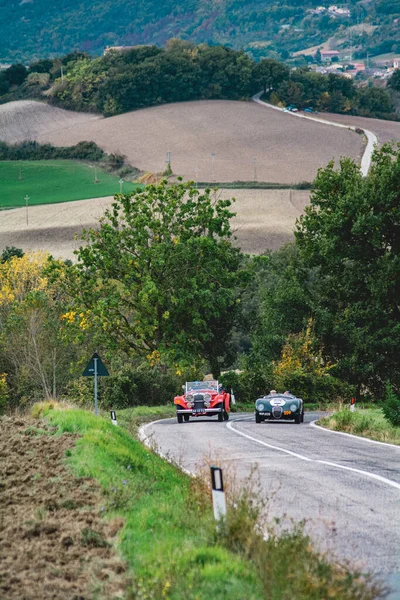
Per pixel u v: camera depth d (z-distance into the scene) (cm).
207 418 6862
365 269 10344
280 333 11406
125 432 3741
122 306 10006
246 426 5497
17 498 2022
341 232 10275
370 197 9988
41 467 2412
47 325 10044
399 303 10256
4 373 10300
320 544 1669
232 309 10931
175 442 4131
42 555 1561
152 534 1689
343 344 10744
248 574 1376
